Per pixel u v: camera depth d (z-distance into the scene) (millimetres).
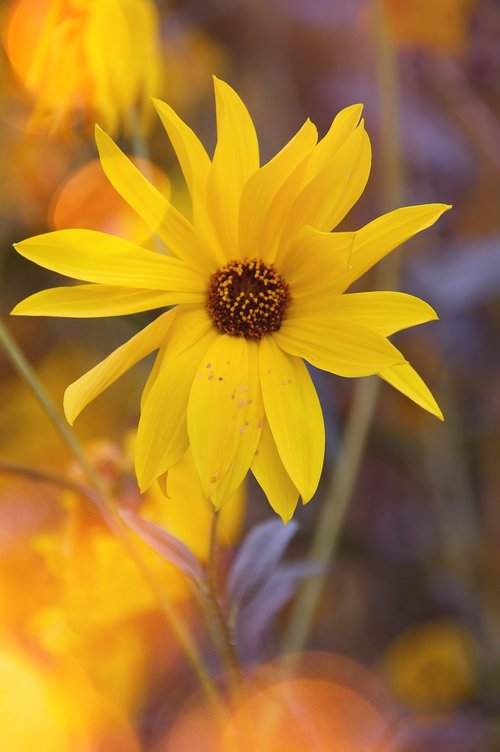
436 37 586
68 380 544
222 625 390
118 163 377
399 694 525
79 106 431
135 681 450
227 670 396
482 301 594
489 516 590
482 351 589
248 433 374
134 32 435
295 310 385
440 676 527
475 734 496
